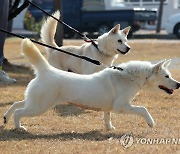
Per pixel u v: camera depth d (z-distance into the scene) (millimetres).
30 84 9203
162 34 36469
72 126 9914
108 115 9547
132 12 34594
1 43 14531
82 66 12734
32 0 36688
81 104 9203
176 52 25969
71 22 35531
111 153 7641
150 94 13352
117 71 9281
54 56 13320
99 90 9141
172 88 9320
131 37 34781
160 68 9281
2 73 14727
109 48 12375
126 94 9227
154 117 10766
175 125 9898
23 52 9109
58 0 21672
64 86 9102
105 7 37750
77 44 28109
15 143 8375
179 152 7680
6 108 11383
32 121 10227
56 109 11391
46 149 7934
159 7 40188
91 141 8500
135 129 9547
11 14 18906
